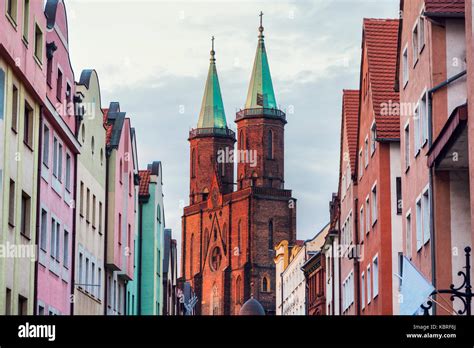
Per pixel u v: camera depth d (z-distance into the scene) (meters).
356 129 64.25
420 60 40.88
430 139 38.09
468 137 30.39
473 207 29.03
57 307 48.56
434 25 38.47
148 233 76.94
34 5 42.31
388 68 54.22
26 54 40.84
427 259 39.38
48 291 46.38
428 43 38.94
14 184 39.88
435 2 38.50
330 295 81.25
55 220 48.19
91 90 58.03
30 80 41.50
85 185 56.06
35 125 43.50
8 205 38.66
